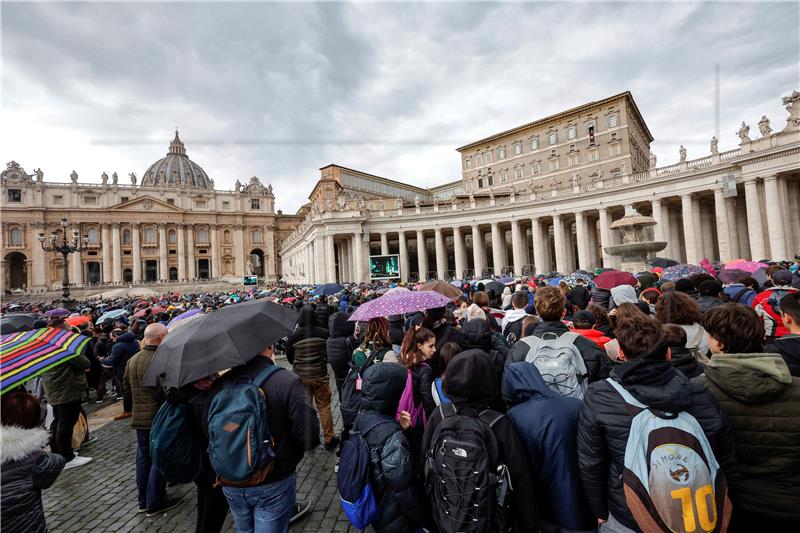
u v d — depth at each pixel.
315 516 5.11
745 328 2.88
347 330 7.27
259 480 3.30
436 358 5.15
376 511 3.14
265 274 100.19
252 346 3.48
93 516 5.43
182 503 5.74
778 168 30.70
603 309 6.16
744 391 2.70
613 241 46.31
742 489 2.76
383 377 3.34
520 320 6.87
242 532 3.45
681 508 2.41
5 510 2.95
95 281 86.38
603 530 2.91
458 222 52.81
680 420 2.60
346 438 3.47
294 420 3.39
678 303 4.68
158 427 3.44
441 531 2.76
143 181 116.69
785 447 2.64
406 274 55.06
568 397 3.35
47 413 8.36
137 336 11.01
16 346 4.46
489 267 67.19
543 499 3.15
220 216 95.81
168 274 89.56
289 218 107.94
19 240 79.50
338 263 64.12
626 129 59.16
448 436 2.90
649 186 39.22
